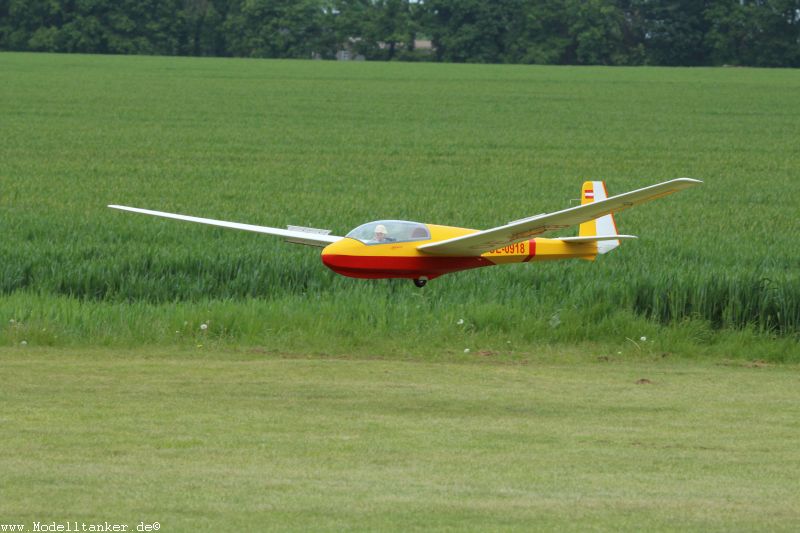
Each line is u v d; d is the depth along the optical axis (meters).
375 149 191.12
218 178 147.00
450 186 141.00
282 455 35.41
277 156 178.12
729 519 29.41
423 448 36.88
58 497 30.14
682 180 46.81
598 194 69.31
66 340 56.69
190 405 43.06
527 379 51.12
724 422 42.22
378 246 56.69
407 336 59.62
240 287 71.38
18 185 133.12
